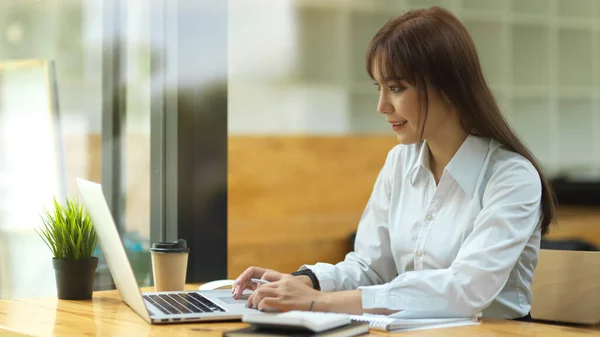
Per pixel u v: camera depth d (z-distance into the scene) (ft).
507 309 6.48
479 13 18.44
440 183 6.59
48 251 10.09
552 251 7.32
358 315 5.66
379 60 6.31
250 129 15.07
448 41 6.21
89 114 10.30
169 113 10.25
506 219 5.98
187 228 10.18
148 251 10.23
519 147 6.49
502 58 18.66
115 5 10.27
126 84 10.28
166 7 10.18
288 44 15.51
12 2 10.49
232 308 5.99
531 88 19.07
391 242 7.01
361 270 7.12
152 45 10.25
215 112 10.31
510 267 5.90
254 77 15.17
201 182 10.25
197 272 10.22
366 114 16.51
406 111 6.30
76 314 6.17
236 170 14.89
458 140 6.57
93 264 7.04
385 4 16.76
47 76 10.40
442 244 6.52
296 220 15.47
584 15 19.61
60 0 10.37
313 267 6.97
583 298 7.11
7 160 10.45
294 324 4.86
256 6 15.16
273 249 15.20
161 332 5.30
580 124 19.63
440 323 5.56
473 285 5.75
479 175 6.47
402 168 7.12
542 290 7.33
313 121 15.84
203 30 10.21
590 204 18.86
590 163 19.63
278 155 15.33
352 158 16.17
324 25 15.97
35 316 6.09
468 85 6.29
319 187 15.79
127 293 6.26
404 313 5.67
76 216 7.07
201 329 5.39
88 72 10.31
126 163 10.27
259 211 15.10
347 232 16.06
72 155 10.31
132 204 10.22
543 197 6.41
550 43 19.21
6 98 10.49
